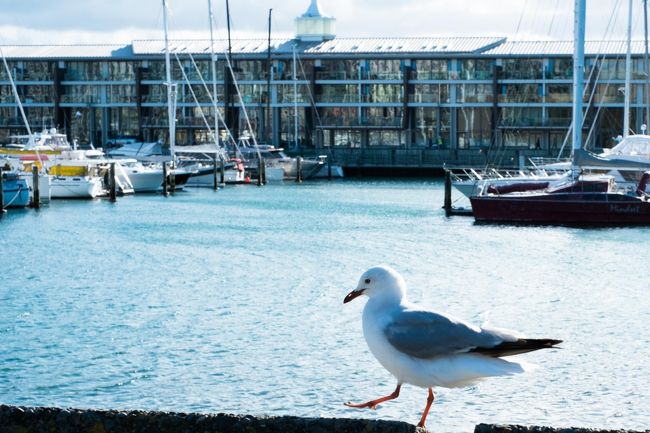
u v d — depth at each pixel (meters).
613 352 25.53
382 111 122.94
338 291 35.78
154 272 41.00
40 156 85.19
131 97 126.75
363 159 115.69
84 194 78.94
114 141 119.50
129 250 48.69
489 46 120.19
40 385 23.03
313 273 40.62
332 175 110.44
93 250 48.66
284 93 123.62
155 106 125.94
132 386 22.89
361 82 122.06
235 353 25.75
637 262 42.75
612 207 55.53
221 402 21.67
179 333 28.27
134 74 126.44
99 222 62.66
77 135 128.12
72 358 25.41
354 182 105.00
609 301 33.41
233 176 98.69
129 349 26.33
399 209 71.56
